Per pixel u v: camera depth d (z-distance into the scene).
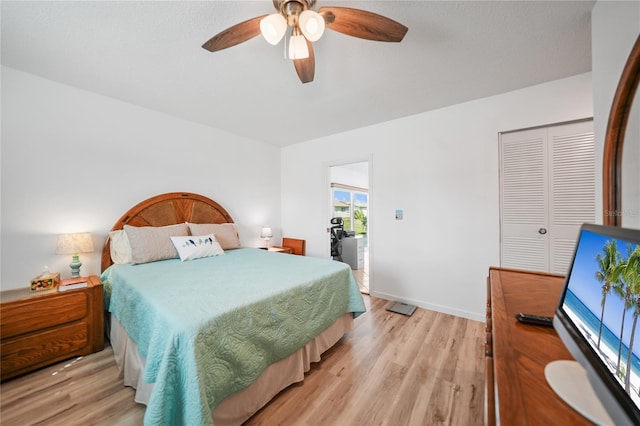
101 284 2.01
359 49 1.74
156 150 2.85
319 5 1.36
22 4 1.35
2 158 1.97
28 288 1.97
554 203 2.18
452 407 1.43
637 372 0.42
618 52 1.12
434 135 2.78
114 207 2.53
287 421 1.34
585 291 0.67
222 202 3.51
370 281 3.30
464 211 2.61
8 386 1.58
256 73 2.06
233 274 1.94
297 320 1.61
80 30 1.56
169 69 2.00
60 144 2.22
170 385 1.02
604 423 0.46
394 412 1.40
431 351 1.99
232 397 1.25
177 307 1.27
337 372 1.74
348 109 2.78
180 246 2.55
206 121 3.17
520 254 2.33
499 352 0.71
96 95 2.41
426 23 1.50
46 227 2.15
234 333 1.23
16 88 2.02
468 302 2.59
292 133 3.65
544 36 1.61
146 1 1.35
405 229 3.00
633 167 1.01
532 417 0.49
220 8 1.39
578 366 0.64
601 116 1.24
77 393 1.52
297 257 2.67
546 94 2.18
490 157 2.46
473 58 1.84
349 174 6.20
